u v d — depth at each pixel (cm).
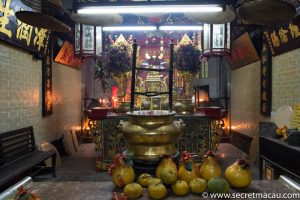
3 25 313
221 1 278
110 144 450
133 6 280
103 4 286
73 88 658
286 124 352
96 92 727
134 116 156
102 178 413
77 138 679
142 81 559
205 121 457
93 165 487
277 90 418
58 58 537
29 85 414
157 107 419
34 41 399
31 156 365
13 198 127
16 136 360
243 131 591
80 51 453
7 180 266
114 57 509
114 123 450
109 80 710
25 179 159
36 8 251
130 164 149
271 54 431
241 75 609
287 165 287
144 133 150
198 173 147
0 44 329
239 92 622
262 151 357
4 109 339
